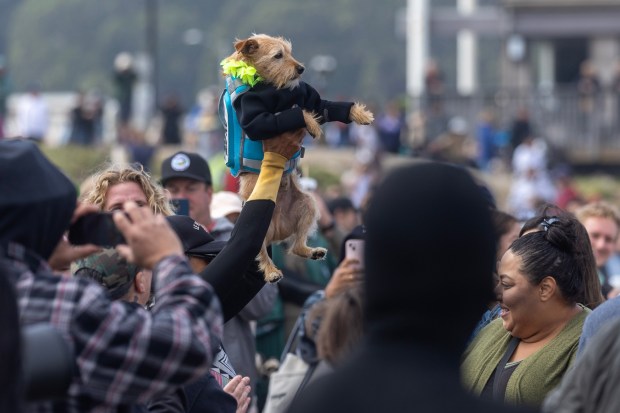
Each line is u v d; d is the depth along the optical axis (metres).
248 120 7.43
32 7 179.12
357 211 16.98
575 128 51.00
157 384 5.52
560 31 52.94
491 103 51.53
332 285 10.07
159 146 49.56
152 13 84.69
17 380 5.14
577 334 8.55
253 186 7.78
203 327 5.62
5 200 5.57
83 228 6.02
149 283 7.18
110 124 61.00
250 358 11.12
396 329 4.89
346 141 50.25
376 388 4.69
